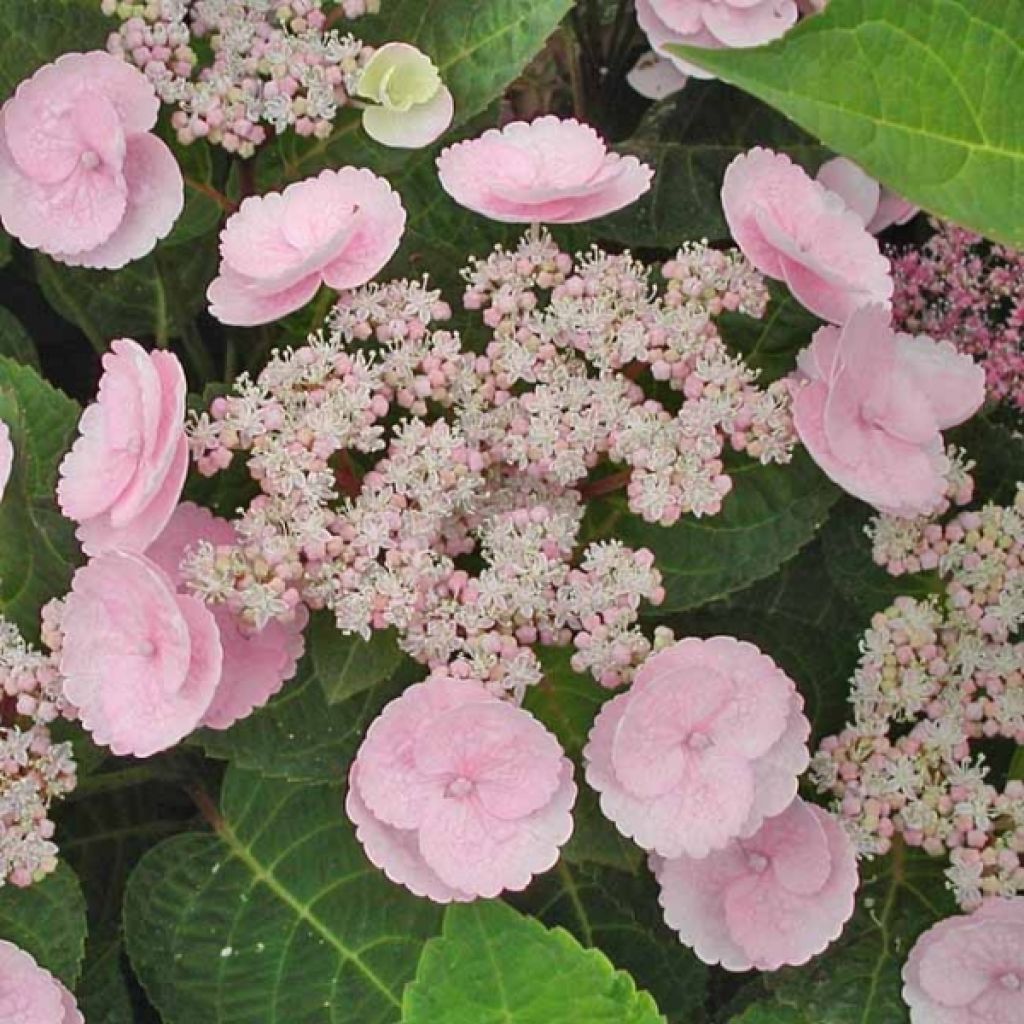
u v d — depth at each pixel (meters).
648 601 0.70
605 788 0.68
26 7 0.73
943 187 0.58
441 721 0.67
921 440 0.70
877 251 0.71
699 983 0.72
